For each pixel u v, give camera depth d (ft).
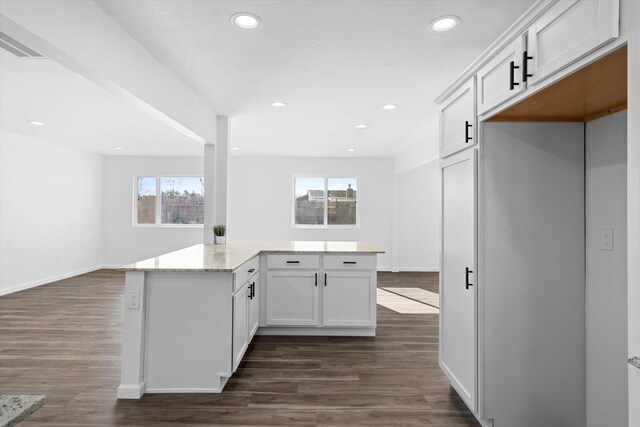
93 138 19.45
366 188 25.59
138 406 7.61
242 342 9.43
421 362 9.99
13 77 10.50
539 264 6.70
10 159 17.93
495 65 6.10
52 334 11.98
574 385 6.72
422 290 19.39
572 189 6.73
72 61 6.34
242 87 11.24
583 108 5.98
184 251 11.59
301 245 13.67
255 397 8.02
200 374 8.24
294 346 11.17
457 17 7.25
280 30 7.75
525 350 6.71
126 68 7.78
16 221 18.26
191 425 6.95
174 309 8.26
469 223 6.93
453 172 7.79
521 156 6.70
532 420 6.71
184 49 8.62
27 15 5.25
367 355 10.48
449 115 8.04
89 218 23.85
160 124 16.29
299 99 12.45
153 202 25.66
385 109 13.65
